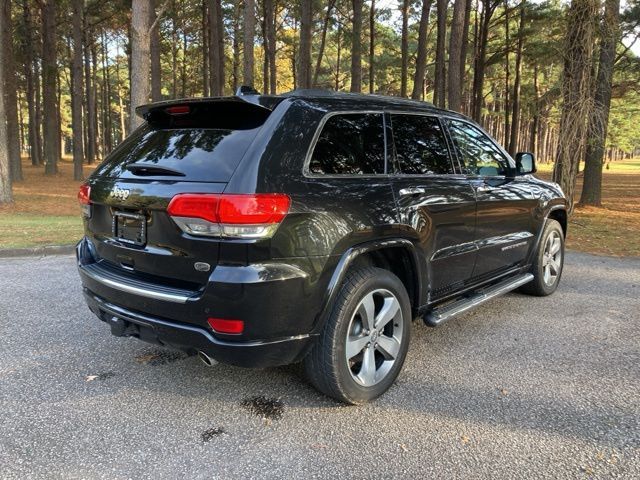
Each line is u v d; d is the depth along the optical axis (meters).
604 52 13.64
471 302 4.14
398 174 3.47
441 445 2.76
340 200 2.95
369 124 3.39
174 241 2.76
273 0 27.31
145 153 3.22
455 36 12.96
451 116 4.21
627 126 70.94
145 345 4.14
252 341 2.66
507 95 33.38
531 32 25.58
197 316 2.69
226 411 3.11
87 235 3.57
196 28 33.56
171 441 2.78
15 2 27.56
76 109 23.53
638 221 11.84
